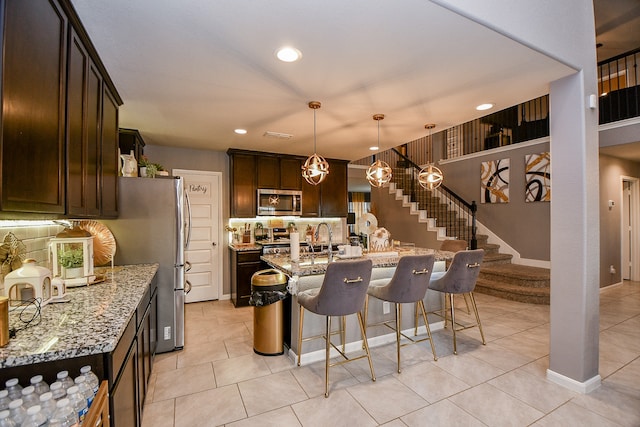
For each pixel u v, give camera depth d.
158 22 1.75
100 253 2.68
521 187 6.02
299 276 2.77
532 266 5.84
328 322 2.42
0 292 1.61
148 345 2.43
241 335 3.58
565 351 2.47
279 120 3.54
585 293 2.38
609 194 5.54
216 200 5.15
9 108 1.09
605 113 4.97
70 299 1.82
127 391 1.58
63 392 1.12
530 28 2.04
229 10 1.66
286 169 5.38
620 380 2.56
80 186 1.84
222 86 2.62
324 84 2.58
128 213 3.05
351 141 4.53
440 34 1.89
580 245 2.40
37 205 1.31
